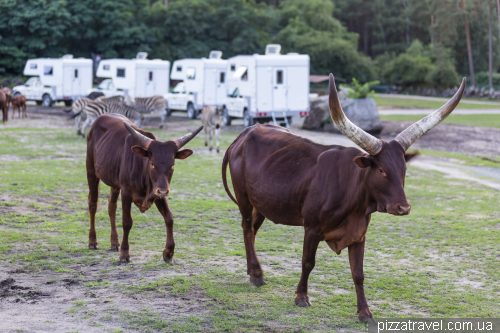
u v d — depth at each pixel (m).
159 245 7.61
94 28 58.16
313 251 5.37
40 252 6.97
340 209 5.12
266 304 5.48
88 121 20.00
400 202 4.61
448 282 6.39
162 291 5.72
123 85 32.25
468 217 9.87
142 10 62.78
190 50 60.25
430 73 70.75
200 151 17.92
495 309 5.51
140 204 6.82
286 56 24.39
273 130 6.26
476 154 19.92
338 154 5.30
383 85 76.69
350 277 6.49
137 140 6.45
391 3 100.69
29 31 53.78
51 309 5.11
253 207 6.45
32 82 37.84
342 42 67.44
